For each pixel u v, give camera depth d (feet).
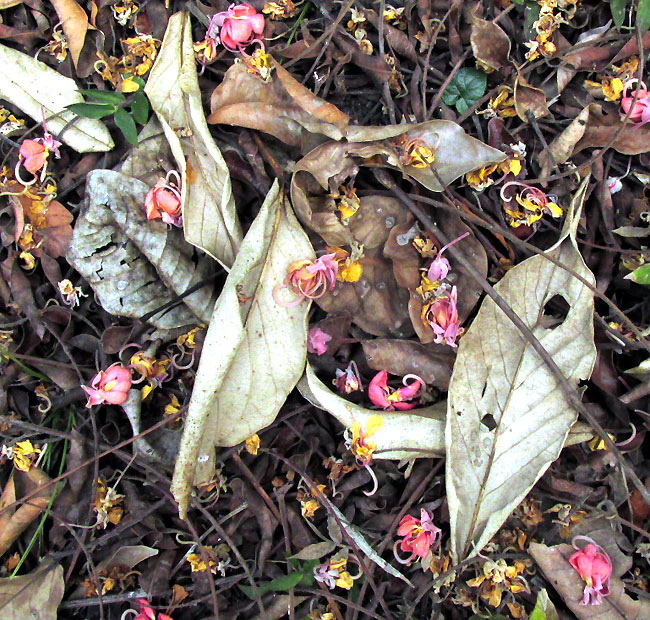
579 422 1.13
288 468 1.16
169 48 1.13
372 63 1.14
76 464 1.15
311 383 1.10
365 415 1.10
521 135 1.16
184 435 1.05
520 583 1.12
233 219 1.10
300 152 1.12
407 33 1.17
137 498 1.15
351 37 1.14
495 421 1.09
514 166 1.11
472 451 1.09
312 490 1.14
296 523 1.15
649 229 1.15
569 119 1.17
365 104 1.18
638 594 1.14
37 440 1.17
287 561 1.14
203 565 1.13
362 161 1.10
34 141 1.14
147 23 1.19
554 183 1.15
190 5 1.15
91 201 1.12
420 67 1.17
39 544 1.15
